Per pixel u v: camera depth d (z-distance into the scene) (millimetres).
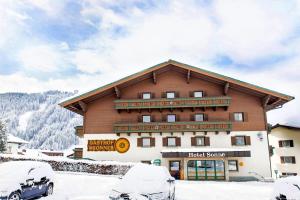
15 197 12125
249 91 32781
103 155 32406
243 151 28984
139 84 34500
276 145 48938
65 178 21641
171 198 13266
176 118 32844
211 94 33406
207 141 31609
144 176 12273
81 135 35875
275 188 12023
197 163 30094
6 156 29000
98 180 21531
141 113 33469
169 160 31172
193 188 20688
